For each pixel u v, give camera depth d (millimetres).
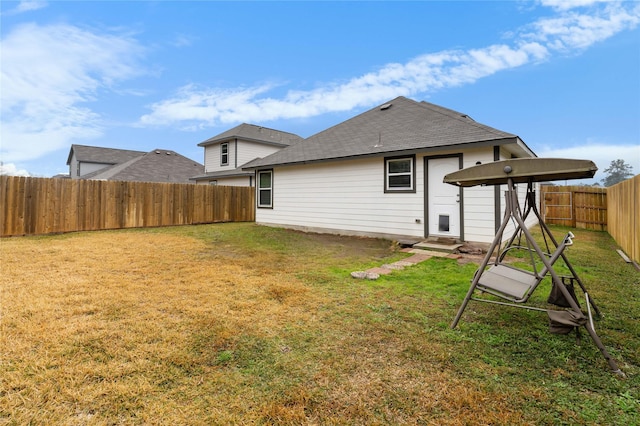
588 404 2045
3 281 4621
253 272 5301
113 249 7301
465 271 5324
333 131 11734
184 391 2174
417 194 8273
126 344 2773
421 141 8078
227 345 2795
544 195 12477
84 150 29188
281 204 11711
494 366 2467
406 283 4652
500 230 3125
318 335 2990
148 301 3855
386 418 1938
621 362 2525
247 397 2121
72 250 7094
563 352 2668
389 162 8805
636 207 5859
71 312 3461
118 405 2027
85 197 10422
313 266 5773
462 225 7586
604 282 4633
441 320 3330
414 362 2531
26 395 2096
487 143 6793
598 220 10930
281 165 11086
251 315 3453
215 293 4188
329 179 10125
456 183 3703
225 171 20578
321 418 1940
